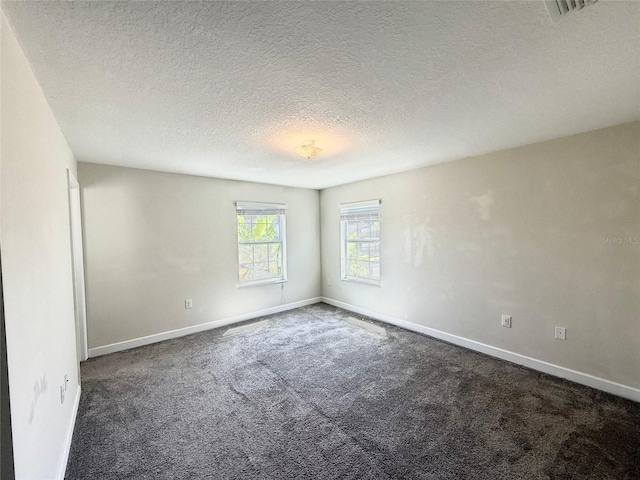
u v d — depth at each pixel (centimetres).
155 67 145
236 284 441
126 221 346
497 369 285
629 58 143
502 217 303
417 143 275
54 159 192
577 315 257
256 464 173
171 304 380
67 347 205
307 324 429
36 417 129
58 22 112
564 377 265
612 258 239
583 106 199
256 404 233
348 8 108
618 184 234
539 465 169
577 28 121
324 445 187
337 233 512
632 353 231
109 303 335
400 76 159
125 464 174
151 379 273
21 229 121
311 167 363
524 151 284
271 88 169
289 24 116
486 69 153
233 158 315
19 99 124
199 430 203
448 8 109
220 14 110
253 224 470
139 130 229
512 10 111
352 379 270
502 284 306
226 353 331
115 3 103
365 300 468
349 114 207
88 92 168
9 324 104
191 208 396
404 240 403
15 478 103
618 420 206
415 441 190
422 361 305
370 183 446
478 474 163
